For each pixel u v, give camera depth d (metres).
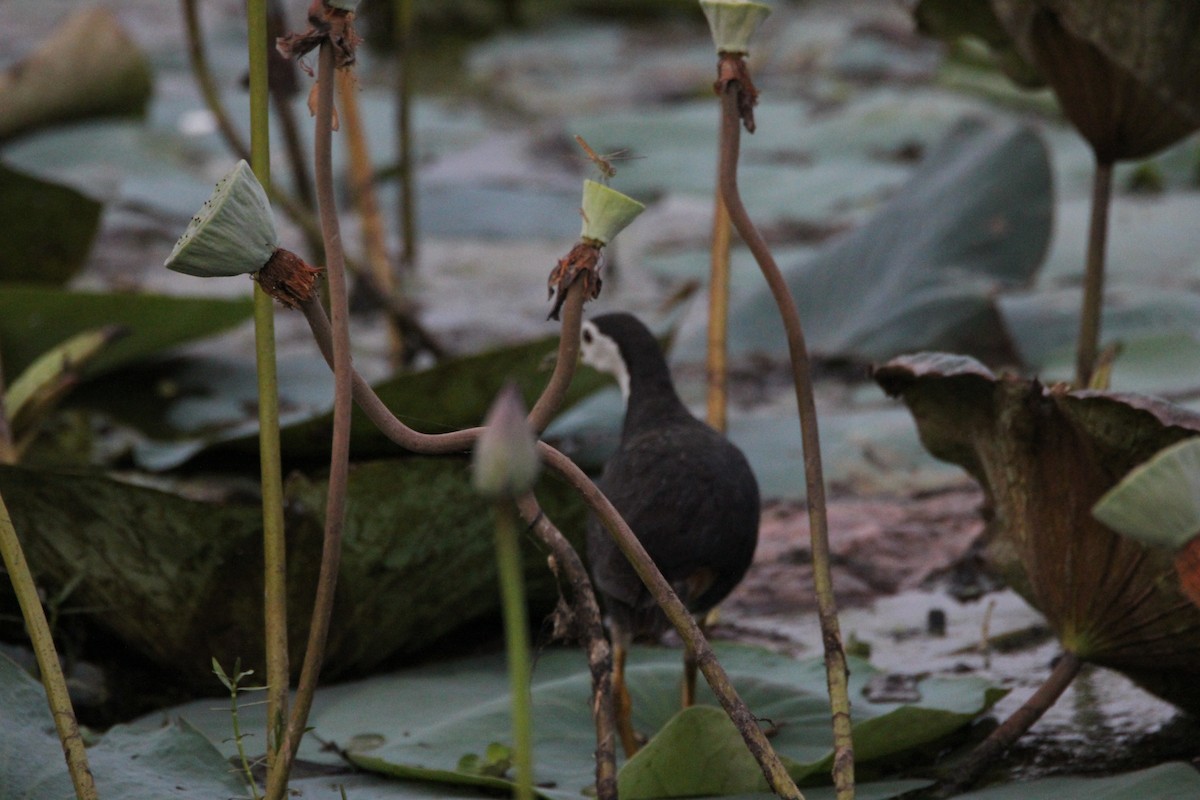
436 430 13.49
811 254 23.98
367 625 13.56
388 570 13.52
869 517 14.61
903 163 30.33
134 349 18.45
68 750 13.03
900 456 15.91
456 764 13.29
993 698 13.34
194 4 17.33
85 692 13.55
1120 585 13.20
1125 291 20.59
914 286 18.91
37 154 29.47
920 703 13.40
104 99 31.14
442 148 32.75
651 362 13.66
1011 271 19.05
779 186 28.97
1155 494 12.68
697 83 38.72
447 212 28.08
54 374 14.48
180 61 39.72
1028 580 13.39
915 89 36.69
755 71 40.06
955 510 14.71
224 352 20.61
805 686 13.46
